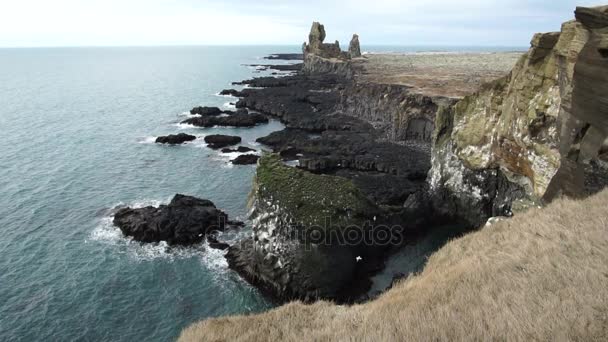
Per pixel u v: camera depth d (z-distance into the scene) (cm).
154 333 2886
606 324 984
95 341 2802
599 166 2084
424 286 1537
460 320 1127
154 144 7419
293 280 3269
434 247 3969
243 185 5431
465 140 4472
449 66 15412
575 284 1198
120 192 5181
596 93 2077
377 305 1540
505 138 3838
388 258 3741
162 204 4584
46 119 9569
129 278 3450
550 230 1697
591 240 1492
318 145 6938
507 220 2091
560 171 2380
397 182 5300
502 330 1035
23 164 6216
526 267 1396
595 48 2075
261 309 3167
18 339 2792
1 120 9356
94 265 3609
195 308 3145
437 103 6750
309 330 1488
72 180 5578
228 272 3569
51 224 4316
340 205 3400
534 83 3409
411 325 1173
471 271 1487
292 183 3522
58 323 2938
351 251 3378
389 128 7706
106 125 9006
